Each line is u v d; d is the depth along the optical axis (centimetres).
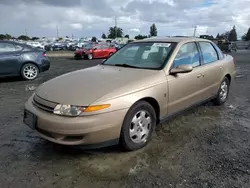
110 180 251
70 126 263
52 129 271
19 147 326
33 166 279
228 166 276
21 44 848
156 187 239
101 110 269
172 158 294
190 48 414
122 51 438
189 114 457
